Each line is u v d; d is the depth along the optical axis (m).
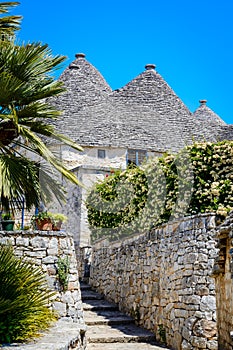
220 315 7.45
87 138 17.59
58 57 7.90
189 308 8.18
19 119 7.90
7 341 6.12
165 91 21.44
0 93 7.32
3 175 7.05
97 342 9.38
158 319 9.55
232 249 6.07
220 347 7.51
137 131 18.59
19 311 6.42
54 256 9.16
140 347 8.98
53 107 8.12
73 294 9.12
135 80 21.67
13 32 8.70
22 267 7.00
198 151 8.84
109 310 11.91
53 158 7.62
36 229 10.05
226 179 8.61
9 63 7.54
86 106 19.48
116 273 12.32
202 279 8.05
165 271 9.36
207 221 8.23
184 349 8.20
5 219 9.62
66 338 6.48
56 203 16.52
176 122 20.14
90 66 22.06
